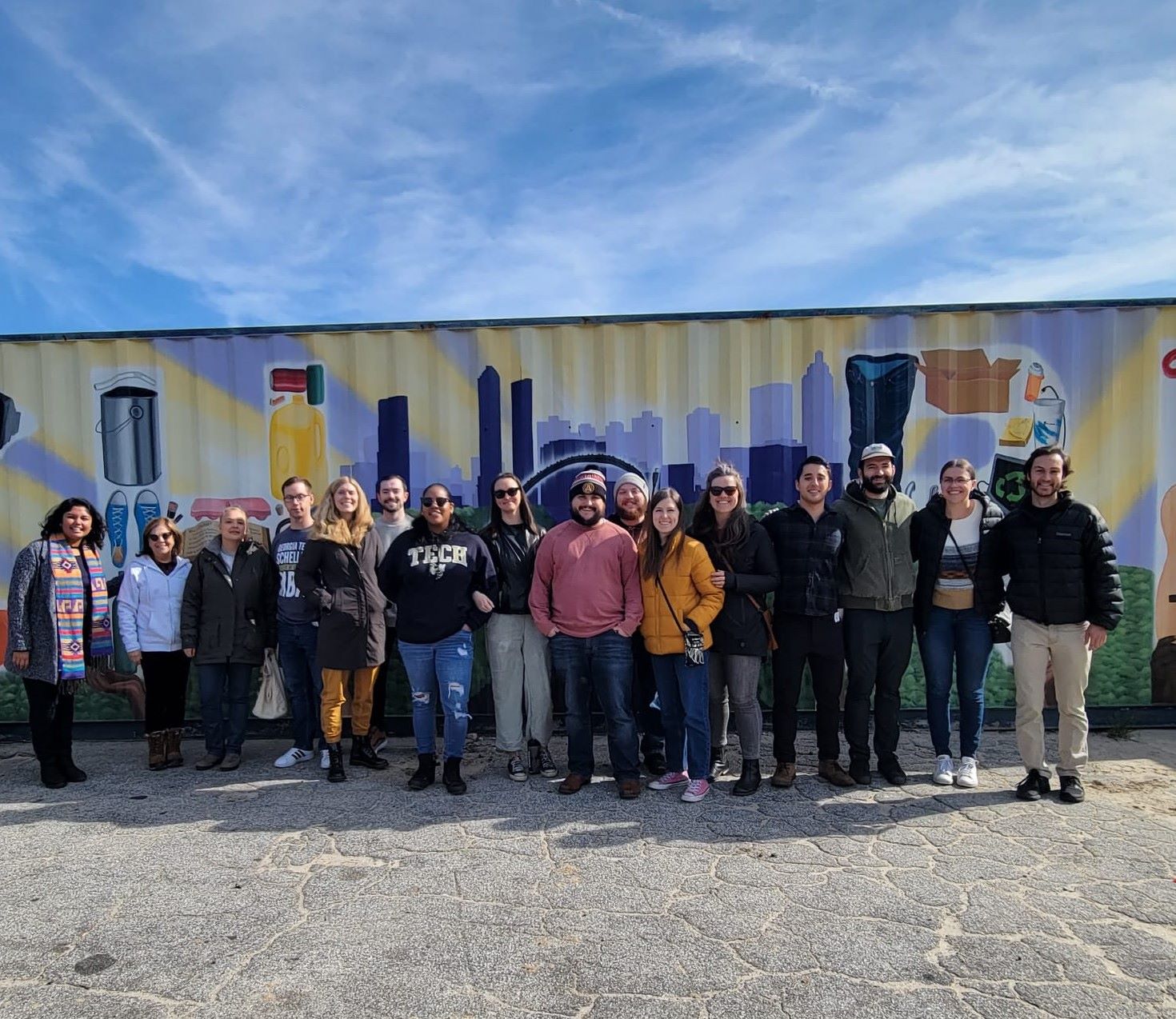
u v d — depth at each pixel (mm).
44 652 4648
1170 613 5594
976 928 2965
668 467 5664
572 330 5684
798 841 3744
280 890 3322
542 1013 2498
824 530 4383
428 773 4551
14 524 5809
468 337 5707
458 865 3535
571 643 4367
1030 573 4273
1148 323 5578
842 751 5215
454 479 5730
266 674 5230
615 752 4363
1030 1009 2490
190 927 3035
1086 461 5617
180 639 4984
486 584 4566
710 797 4344
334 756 4707
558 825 3982
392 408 5738
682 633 4273
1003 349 5613
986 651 4469
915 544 4566
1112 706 5613
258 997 2594
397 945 2885
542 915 3086
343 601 4594
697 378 5641
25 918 3125
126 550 5805
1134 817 4020
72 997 2609
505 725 4680
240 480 5785
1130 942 2861
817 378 5629
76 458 5805
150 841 3854
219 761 5062
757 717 4387
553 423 5699
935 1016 2461
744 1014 2480
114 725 5785
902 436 5633
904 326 5613
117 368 5785
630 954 2809
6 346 5777
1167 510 5598
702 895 3229
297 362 5758
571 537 4406
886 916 3055
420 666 4488
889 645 4492
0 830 4023
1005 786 4488
